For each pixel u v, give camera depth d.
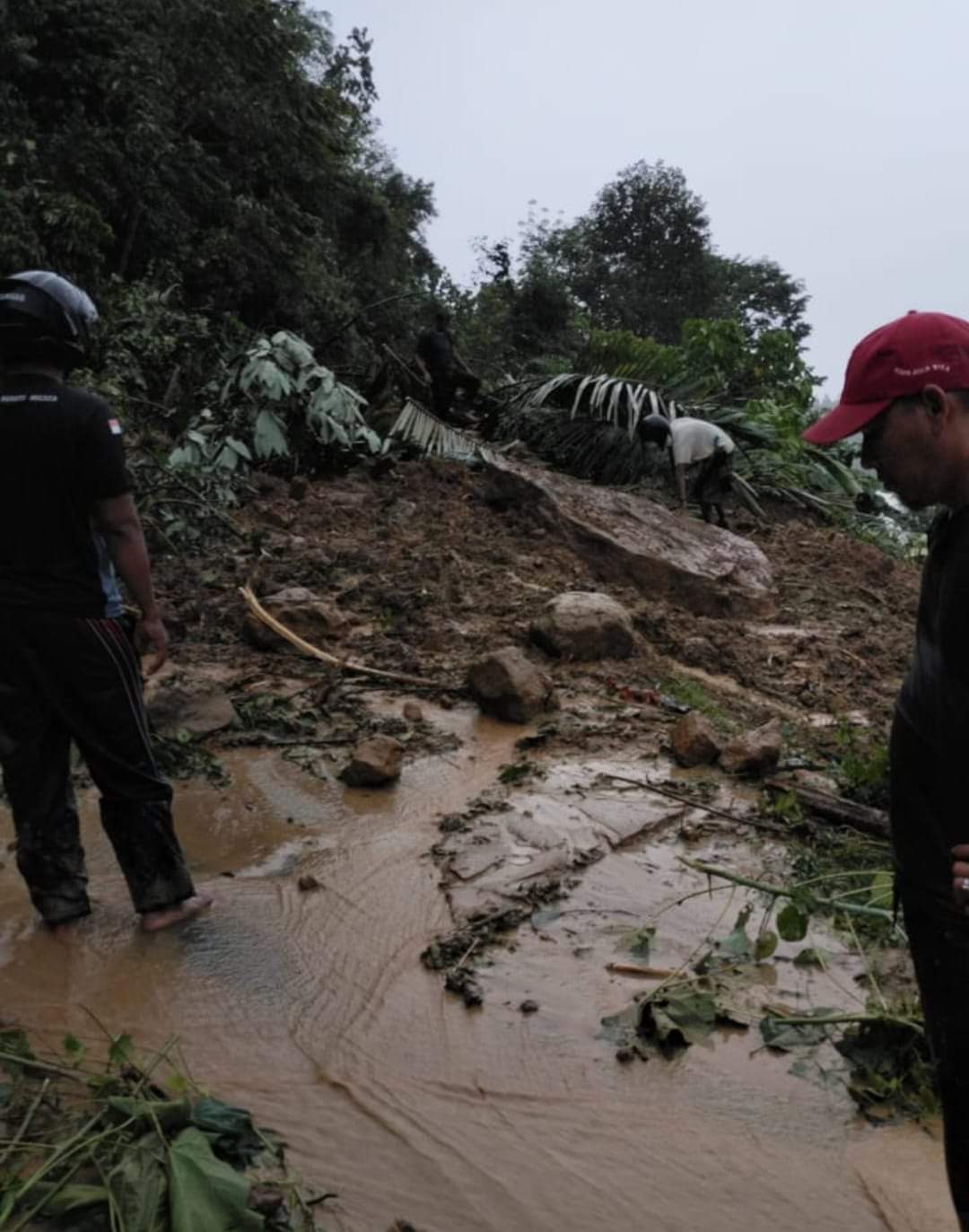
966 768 1.91
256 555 7.73
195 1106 2.59
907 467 1.93
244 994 3.23
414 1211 2.42
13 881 3.89
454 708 5.71
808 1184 2.54
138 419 9.79
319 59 28.08
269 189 20.06
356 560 8.12
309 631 6.45
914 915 2.08
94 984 3.26
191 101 18.39
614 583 8.51
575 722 5.57
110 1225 2.24
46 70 15.88
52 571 3.36
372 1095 2.81
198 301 17.86
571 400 14.10
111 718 3.46
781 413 14.71
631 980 3.38
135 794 3.52
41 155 15.09
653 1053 3.02
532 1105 2.79
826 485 14.66
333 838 4.28
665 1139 2.68
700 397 15.05
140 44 16.77
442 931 3.61
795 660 7.21
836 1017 3.08
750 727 5.82
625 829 4.37
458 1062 2.96
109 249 16.94
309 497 10.27
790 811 4.54
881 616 8.88
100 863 4.04
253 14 18.89
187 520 7.82
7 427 3.28
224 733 5.20
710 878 3.94
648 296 37.41
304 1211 2.37
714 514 12.38
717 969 3.44
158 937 3.54
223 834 4.29
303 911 3.73
